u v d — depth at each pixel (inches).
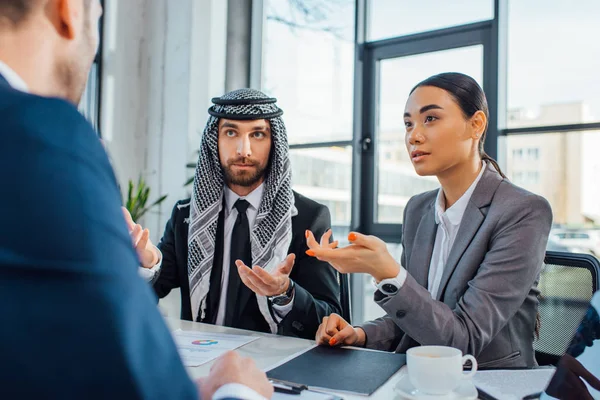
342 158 114.3
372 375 32.9
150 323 13.7
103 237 12.8
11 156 12.6
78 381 12.2
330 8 116.6
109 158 14.9
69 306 12.1
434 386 27.6
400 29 109.5
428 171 44.9
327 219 63.7
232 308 59.1
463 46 102.0
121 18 121.3
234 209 62.6
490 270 40.3
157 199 122.3
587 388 24.4
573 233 89.5
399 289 36.3
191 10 117.9
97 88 118.2
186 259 63.4
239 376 22.5
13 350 11.8
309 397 28.6
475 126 44.4
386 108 111.6
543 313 48.4
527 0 93.7
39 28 16.7
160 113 122.6
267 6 127.5
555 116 91.4
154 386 13.2
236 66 126.8
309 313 50.6
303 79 120.6
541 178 92.7
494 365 41.1
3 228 12.1
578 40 89.3
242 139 59.2
